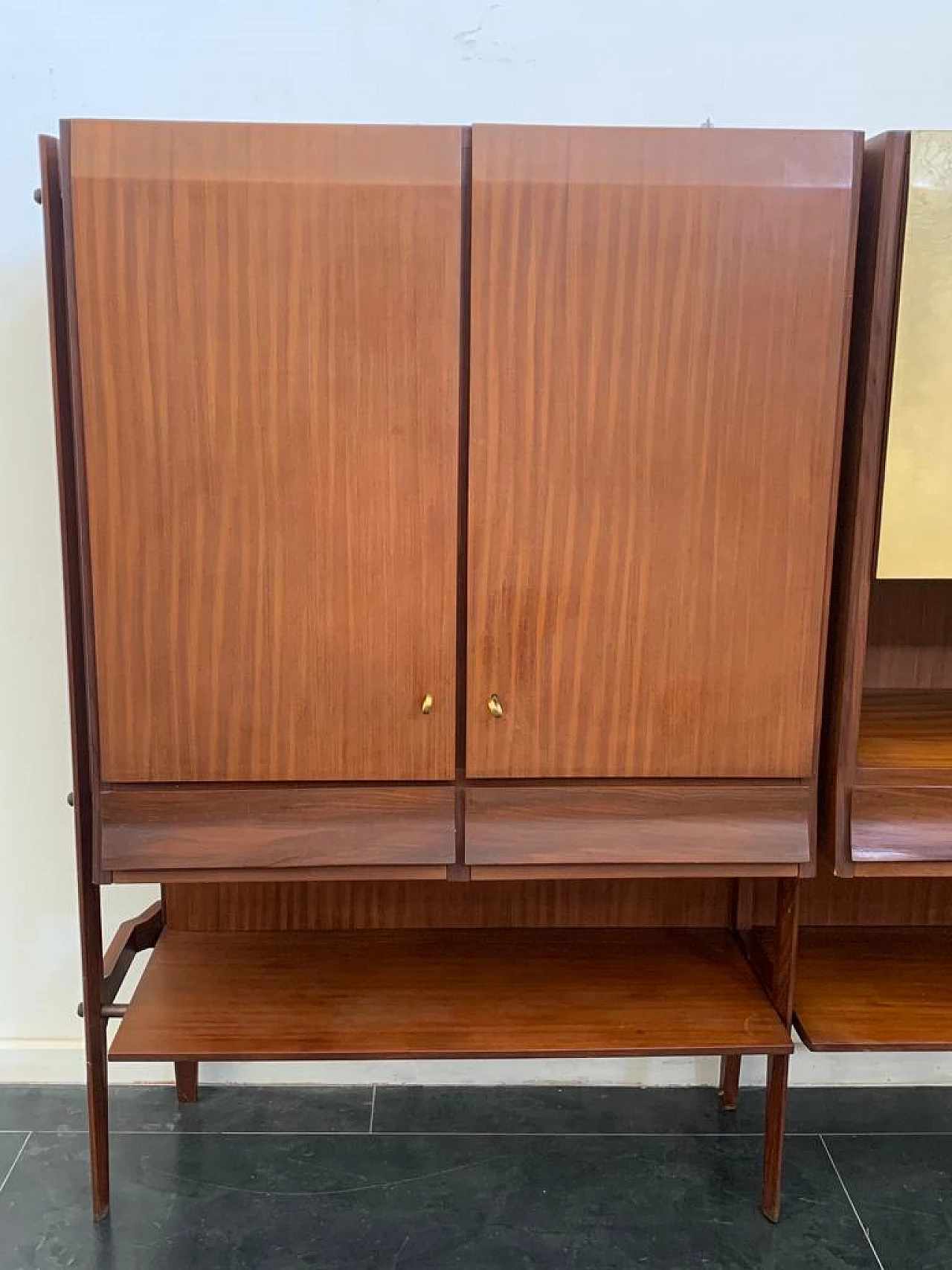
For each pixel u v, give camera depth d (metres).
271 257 1.29
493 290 1.30
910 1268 1.54
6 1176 1.70
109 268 1.29
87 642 1.39
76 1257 1.54
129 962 1.65
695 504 1.37
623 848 1.43
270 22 1.64
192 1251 1.55
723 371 1.34
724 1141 1.81
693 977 1.69
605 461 1.35
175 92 1.66
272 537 1.36
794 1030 1.97
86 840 1.48
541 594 1.38
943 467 1.37
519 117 1.68
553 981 1.67
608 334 1.32
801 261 1.32
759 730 1.43
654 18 1.66
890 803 1.46
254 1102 1.89
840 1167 1.75
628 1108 1.90
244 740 1.40
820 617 1.41
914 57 1.68
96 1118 1.57
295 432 1.33
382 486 1.35
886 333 1.35
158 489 1.34
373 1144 1.79
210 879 1.43
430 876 1.44
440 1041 1.51
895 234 1.32
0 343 1.70
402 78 1.67
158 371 1.31
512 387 1.33
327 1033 1.52
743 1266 1.54
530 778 1.44
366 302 1.30
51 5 1.62
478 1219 1.62
